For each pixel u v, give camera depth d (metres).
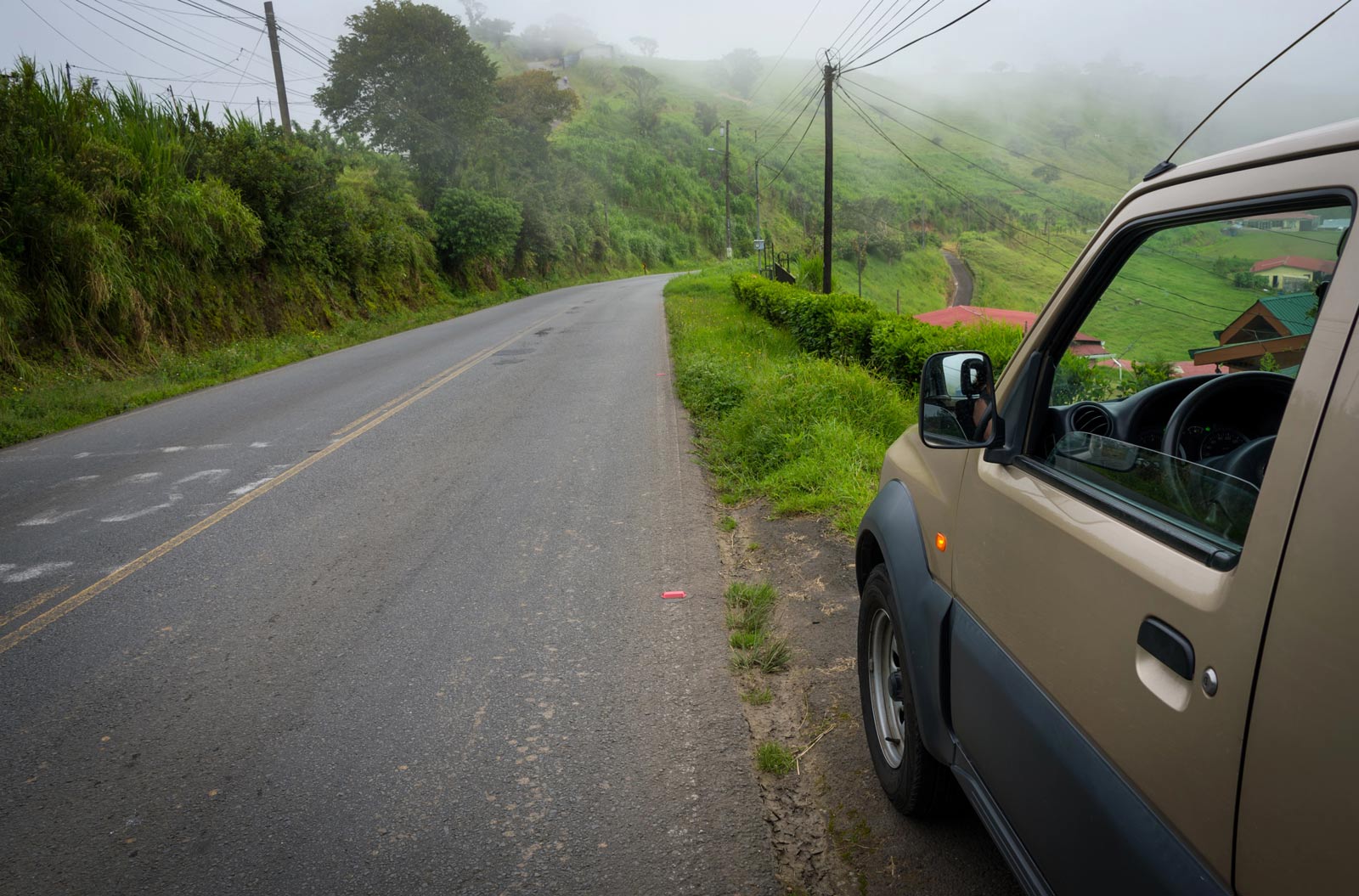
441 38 45.84
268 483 7.61
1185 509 1.39
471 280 42.41
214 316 19.48
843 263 91.06
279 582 5.25
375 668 4.11
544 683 3.90
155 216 17.44
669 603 4.71
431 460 8.28
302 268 24.36
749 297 25.19
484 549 5.73
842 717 3.50
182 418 11.37
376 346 21.16
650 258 90.50
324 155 26.92
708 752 3.30
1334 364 1.07
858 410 8.55
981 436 2.19
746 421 8.23
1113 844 1.44
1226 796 1.16
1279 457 1.13
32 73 16.17
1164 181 1.63
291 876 2.72
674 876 2.65
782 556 5.37
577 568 5.31
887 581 2.84
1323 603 1.01
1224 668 1.17
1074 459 1.81
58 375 13.96
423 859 2.78
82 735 3.60
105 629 4.64
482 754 3.36
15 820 3.06
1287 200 1.24
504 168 51.06
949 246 110.44
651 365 14.58
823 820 2.88
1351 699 0.95
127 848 2.89
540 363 15.49
